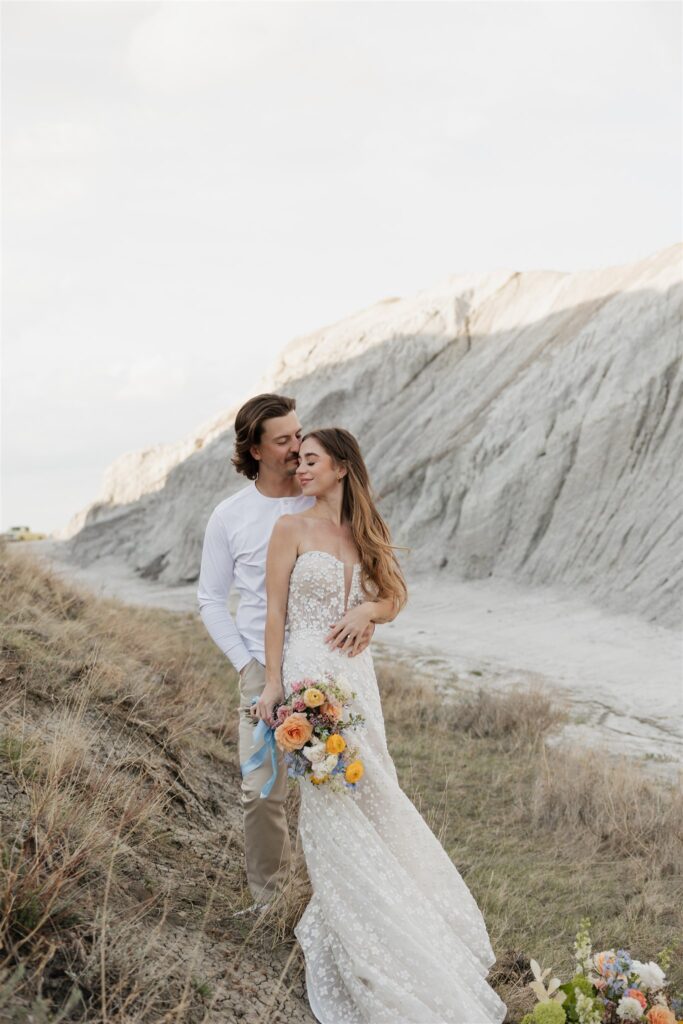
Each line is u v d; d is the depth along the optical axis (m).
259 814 3.91
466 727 9.74
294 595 3.78
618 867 5.63
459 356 34.19
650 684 13.20
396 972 3.25
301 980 3.49
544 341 29.53
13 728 4.40
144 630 9.88
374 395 35.22
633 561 19.91
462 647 17.25
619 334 25.30
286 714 3.53
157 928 3.11
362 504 3.85
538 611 20.02
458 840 6.02
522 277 34.69
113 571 39.16
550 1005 3.13
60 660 6.04
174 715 6.21
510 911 4.69
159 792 4.57
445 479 27.44
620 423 22.69
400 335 36.47
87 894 3.28
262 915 3.65
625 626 17.41
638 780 7.27
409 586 24.66
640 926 4.68
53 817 3.42
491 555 24.06
